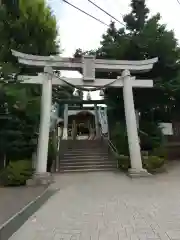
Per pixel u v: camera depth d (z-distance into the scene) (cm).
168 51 1460
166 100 1611
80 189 845
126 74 1247
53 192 797
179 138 1777
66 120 2505
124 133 1519
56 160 1370
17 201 635
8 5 1220
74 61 1220
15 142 1101
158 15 1553
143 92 1568
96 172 1261
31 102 1122
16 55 1151
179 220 470
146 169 1216
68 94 2028
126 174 1168
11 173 945
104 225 452
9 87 964
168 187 834
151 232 406
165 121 1750
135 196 706
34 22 1344
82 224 461
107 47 1584
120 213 532
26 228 441
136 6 1592
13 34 1302
